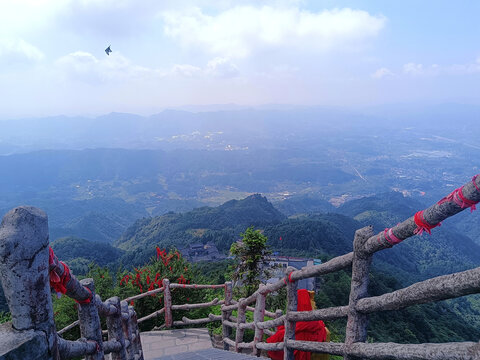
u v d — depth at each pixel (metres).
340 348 2.12
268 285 3.67
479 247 164.12
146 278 6.32
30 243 1.18
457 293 1.29
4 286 1.18
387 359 1.69
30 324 1.20
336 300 36.62
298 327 3.26
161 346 5.19
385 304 1.72
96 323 1.88
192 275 6.91
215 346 5.56
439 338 35.62
